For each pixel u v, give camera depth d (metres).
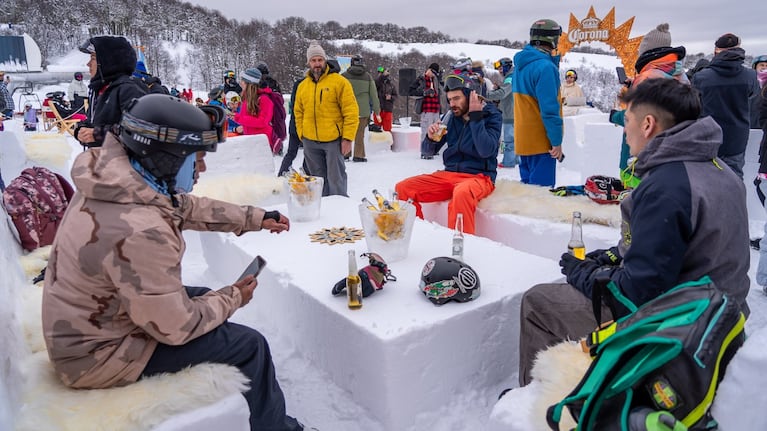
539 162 4.23
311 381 2.36
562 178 7.19
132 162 1.62
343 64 11.38
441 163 8.22
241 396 1.67
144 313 1.53
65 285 1.54
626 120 1.73
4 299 1.83
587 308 1.97
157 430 1.53
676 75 3.43
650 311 1.33
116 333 1.60
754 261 3.79
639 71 3.62
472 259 2.75
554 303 2.01
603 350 1.35
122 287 1.50
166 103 1.58
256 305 2.96
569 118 7.73
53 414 1.49
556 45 4.05
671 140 1.54
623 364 1.28
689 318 1.22
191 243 4.05
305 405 2.21
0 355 1.53
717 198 1.49
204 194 3.94
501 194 3.75
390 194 4.02
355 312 2.17
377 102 8.53
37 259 2.82
